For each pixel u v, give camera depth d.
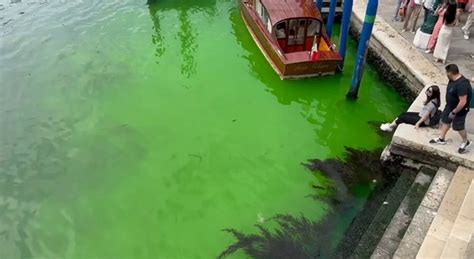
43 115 14.30
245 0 18.89
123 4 21.36
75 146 13.07
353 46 17.95
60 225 10.72
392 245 8.92
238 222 10.61
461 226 8.54
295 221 10.48
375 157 12.27
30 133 13.59
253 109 14.55
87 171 12.21
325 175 11.78
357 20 17.75
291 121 14.04
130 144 13.10
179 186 11.69
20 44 18.02
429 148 10.66
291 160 12.47
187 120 14.06
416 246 8.63
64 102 14.88
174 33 19.03
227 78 16.05
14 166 12.44
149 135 13.45
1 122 14.02
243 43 18.20
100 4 21.27
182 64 16.89
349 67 16.52
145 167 12.30
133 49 17.88
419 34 14.96
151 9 20.95
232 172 12.09
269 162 12.42
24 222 10.83
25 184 11.87
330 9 15.78
